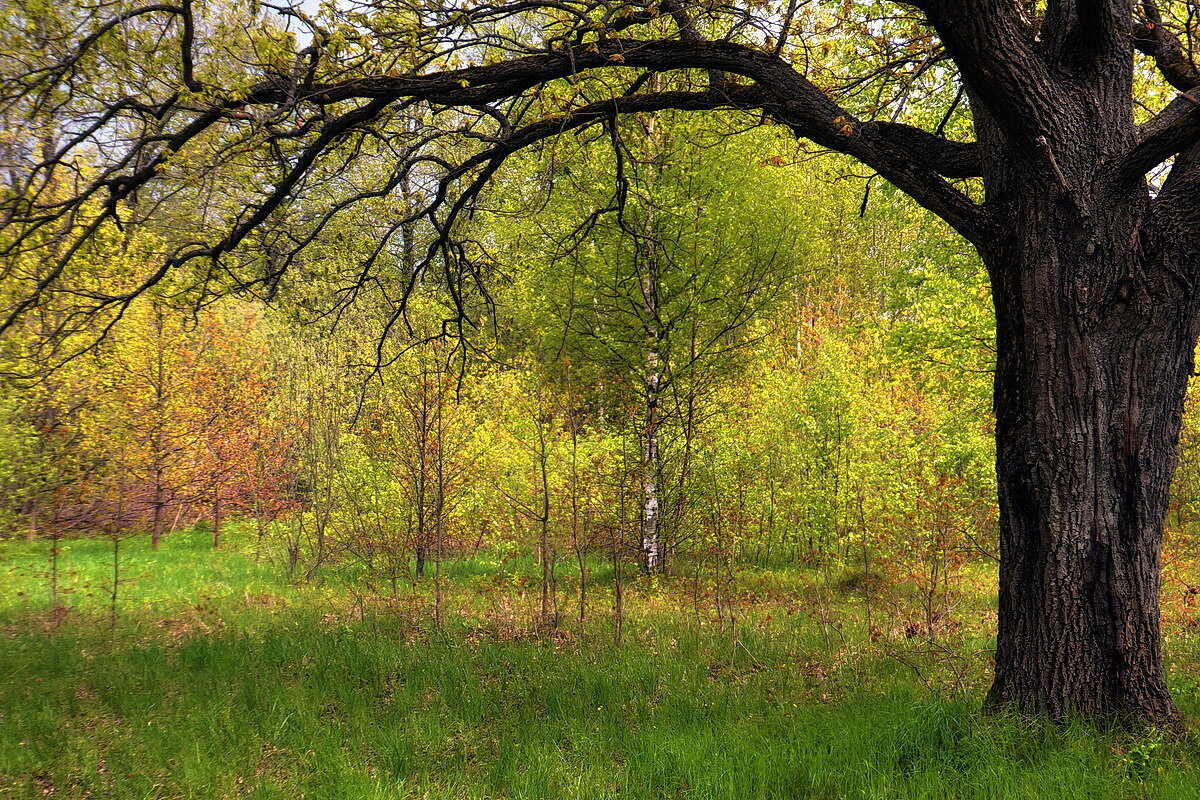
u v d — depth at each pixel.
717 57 5.29
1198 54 6.04
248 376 17.83
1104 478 4.55
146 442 15.13
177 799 4.71
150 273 14.77
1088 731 4.39
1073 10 4.62
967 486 9.71
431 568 14.44
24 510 15.20
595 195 11.55
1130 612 4.52
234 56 5.61
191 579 13.88
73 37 5.60
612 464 10.05
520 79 5.54
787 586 12.45
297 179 6.05
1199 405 14.02
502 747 5.43
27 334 12.30
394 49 5.57
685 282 11.78
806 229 12.99
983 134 5.07
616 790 4.77
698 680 6.89
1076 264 4.57
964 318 11.76
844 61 7.01
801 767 4.75
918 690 6.00
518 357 9.71
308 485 15.59
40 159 6.83
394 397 11.51
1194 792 3.78
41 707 6.34
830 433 13.27
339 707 6.44
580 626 8.70
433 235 10.11
